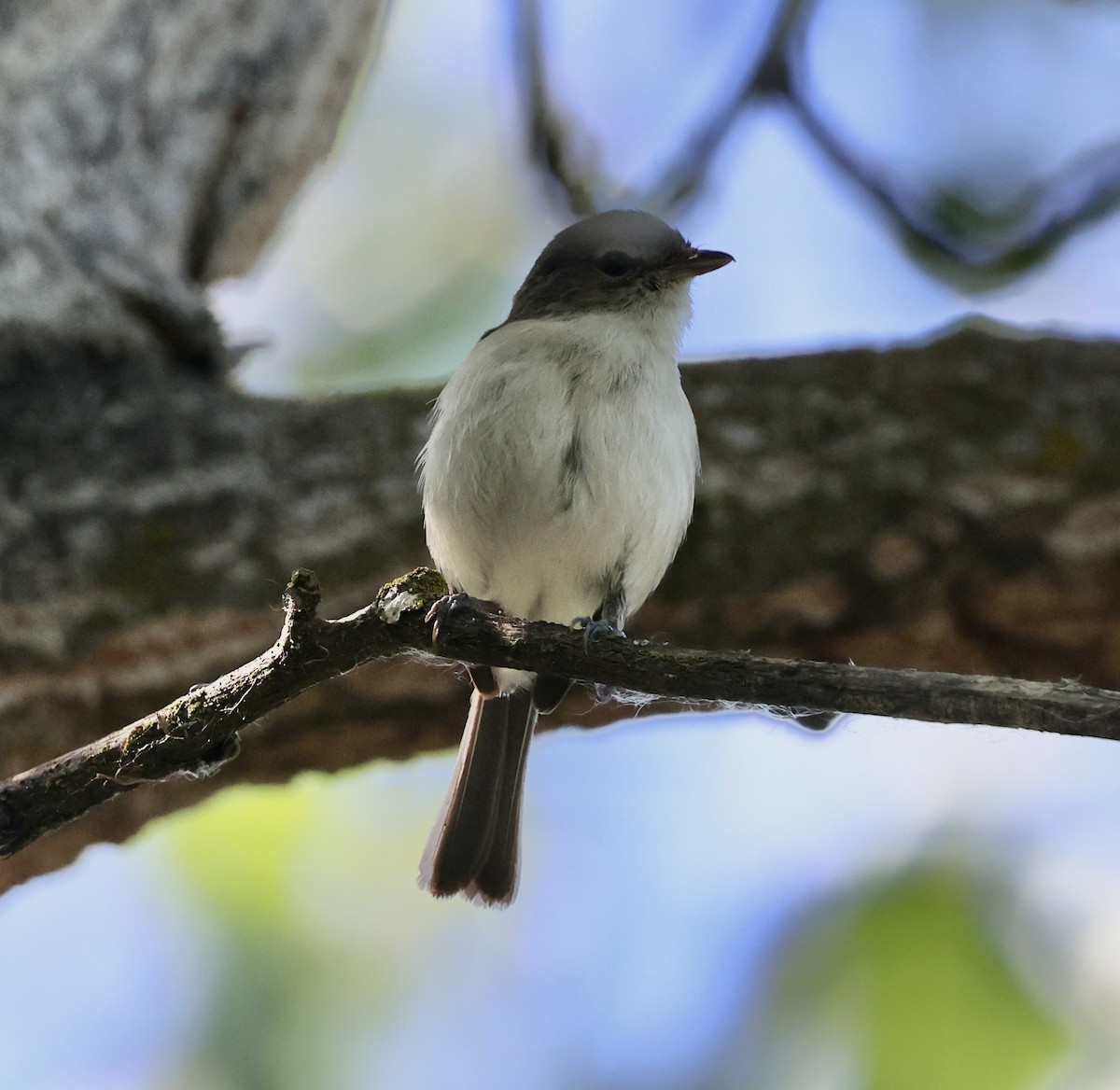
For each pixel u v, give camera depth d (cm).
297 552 828
